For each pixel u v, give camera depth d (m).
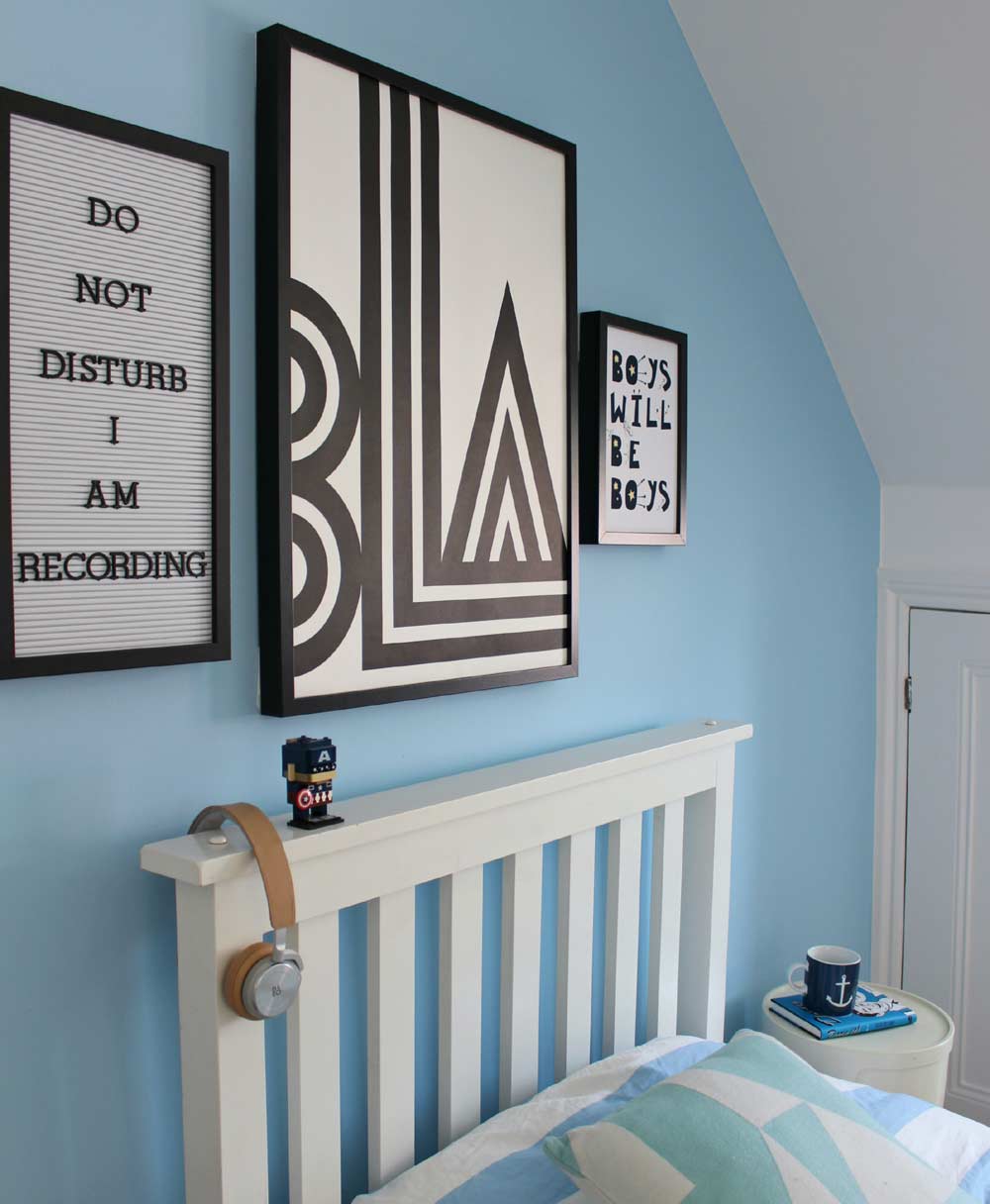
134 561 0.96
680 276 1.71
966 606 2.21
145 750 1.00
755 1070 1.12
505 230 1.32
